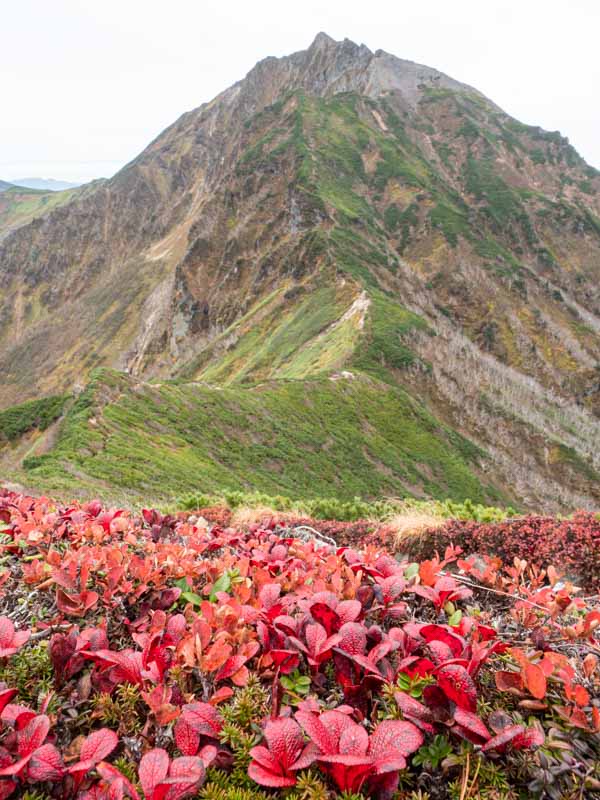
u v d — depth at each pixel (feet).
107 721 7.12
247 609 8.09
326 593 8.09
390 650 7.45
